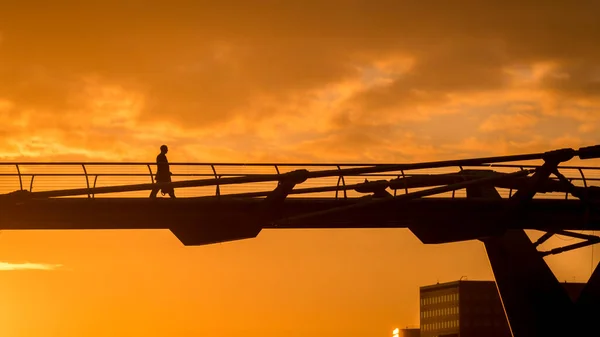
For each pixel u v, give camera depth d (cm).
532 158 5734
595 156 5750
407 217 5819
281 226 5800
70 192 5484
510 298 6200
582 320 5962
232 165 5762
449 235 5872
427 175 6003
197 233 5719
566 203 5962
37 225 5734
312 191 5678
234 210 5666
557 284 6162
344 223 5844
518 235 6331
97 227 5744
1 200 5503
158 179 5784
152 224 5709
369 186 5819
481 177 6159
